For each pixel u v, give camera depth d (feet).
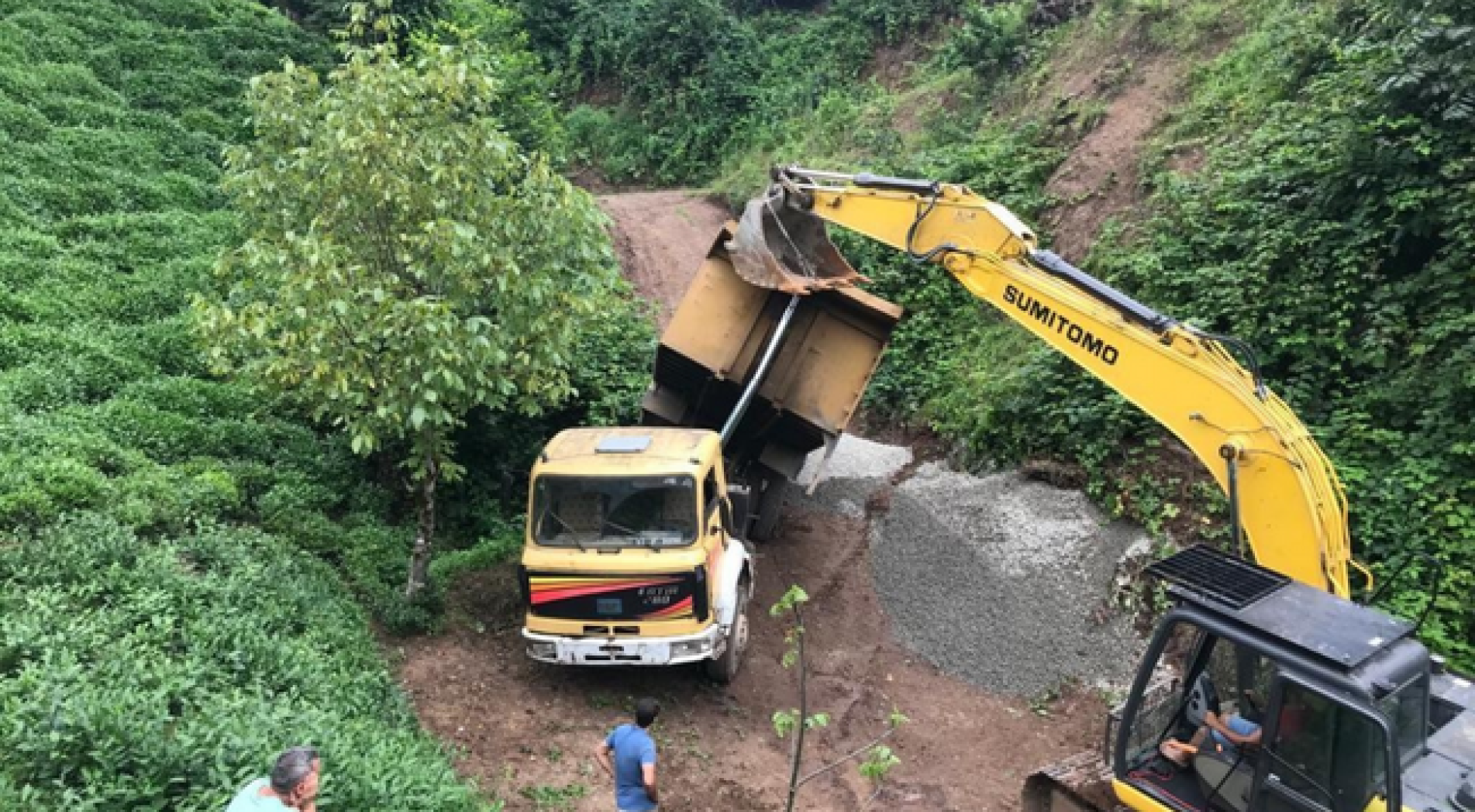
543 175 32.30
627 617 29.68
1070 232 55.31
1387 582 23.93
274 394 31.65
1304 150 42.68
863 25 117.08
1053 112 66.18
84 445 35.37
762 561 41.50
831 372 39.99
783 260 38.50
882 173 72.49
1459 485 31.04
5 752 18.33
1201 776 19.90
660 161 121.29
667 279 75.00
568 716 29.68
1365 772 16.93
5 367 42.09
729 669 32.01
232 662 24.45
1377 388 34.94
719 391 40.32
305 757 16.01
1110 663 33.24
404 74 30.73
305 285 27.27
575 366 48.60
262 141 35.09
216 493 35.91
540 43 138.82
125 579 26.68
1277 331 37.70
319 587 31.96
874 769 20.29
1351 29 49.24
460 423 32.32
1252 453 22.02
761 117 115.75
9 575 26.18
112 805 17.69
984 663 34.71
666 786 26.81
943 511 42.45
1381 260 36.99
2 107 69.00
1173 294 42.75
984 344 52.44
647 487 30.53
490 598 36.50
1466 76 35.68
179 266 57.26
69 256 55.36
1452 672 21.75
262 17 104.32
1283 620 18.51
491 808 23.40
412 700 29.19
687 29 126.93
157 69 87.97
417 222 31.12
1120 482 38.55
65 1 91.97
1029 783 24.41
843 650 35.83
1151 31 63.82
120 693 20.11
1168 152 53.11
